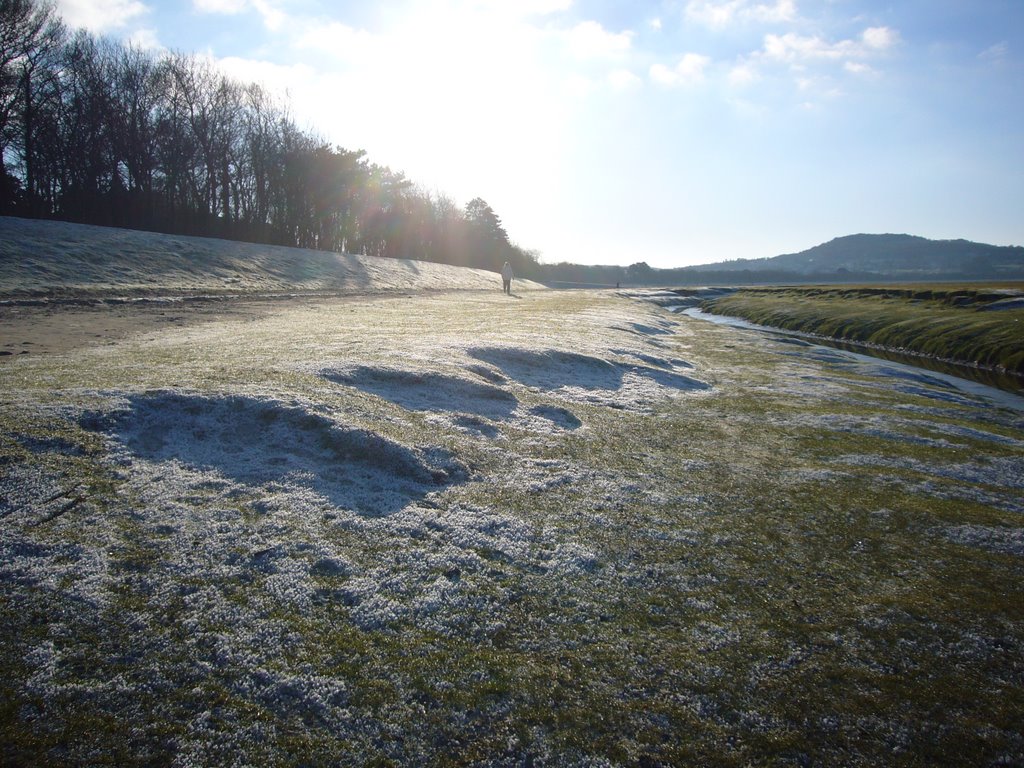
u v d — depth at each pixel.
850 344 32.59
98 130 48.69
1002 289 47.88
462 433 9.58
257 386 9.79
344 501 7.03
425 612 5.27
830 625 5.43
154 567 5.51
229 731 3.93
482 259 109.88
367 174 75.88
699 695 4.50
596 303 39.34
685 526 7.25
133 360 11.66
